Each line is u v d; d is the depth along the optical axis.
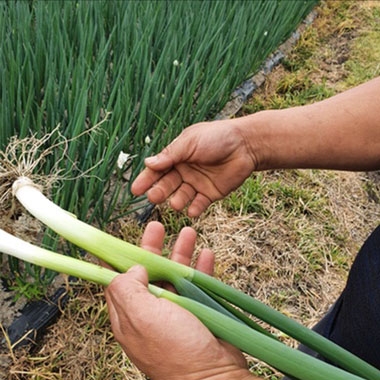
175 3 2.35
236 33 2.28
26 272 1.54
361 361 0.83
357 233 2.16
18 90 1.54
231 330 0.76
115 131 1.48
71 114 1.62
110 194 1.89
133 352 0.74
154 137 1.79
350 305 1.05
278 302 1.83
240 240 1.94
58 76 1.85
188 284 0.87
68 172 1.40
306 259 1.97
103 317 1.58
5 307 1.52
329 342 0.84
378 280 0.97
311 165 1.08
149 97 1.84
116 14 2.19
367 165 1.04
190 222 1.93
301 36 3.17
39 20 1.88
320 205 2.19
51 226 0.95
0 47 1.72
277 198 2.15
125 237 1.79
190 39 2.24
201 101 2.00
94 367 1.51
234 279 1.84
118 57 2.00
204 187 1.14
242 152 1.07
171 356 0.71
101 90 1.73
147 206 1.90
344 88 2.93
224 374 0.70
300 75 2.90
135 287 0.76
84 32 1.92
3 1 2.03
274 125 1.05
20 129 1.57
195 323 0.72
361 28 3.49
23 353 1.47
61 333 1.55
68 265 0.90
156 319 0.71
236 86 2.38
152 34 2.13
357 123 1.00
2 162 1.06
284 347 0.75
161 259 0.89
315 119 1.03
